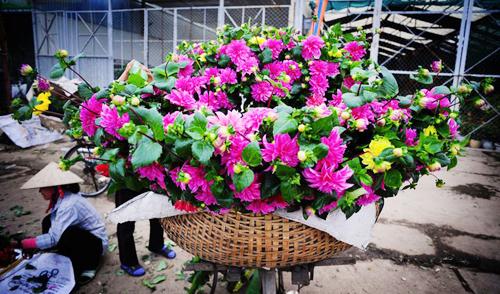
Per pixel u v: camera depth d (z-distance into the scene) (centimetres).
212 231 110
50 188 253
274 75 160
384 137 104
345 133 113
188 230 117
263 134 102
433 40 1102
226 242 109
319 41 156
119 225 259
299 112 96
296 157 91
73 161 127
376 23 775
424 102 116
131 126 93
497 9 735
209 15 1228
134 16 1227
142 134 92
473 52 1031
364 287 254
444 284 259
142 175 106
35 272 240
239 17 1058
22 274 237
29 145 638
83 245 259
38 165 531
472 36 1002
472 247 306
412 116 125
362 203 112
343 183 89
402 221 358
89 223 264
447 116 122
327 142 93
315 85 158
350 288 253
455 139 126
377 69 124
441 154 107
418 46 1214
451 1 796
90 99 115
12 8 1155
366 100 106
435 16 971
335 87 172
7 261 241
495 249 304
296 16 788
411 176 115
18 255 260
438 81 863
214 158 96
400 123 118
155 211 121
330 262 138
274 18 1016
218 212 104
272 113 97
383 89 116
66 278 238
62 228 244
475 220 362
